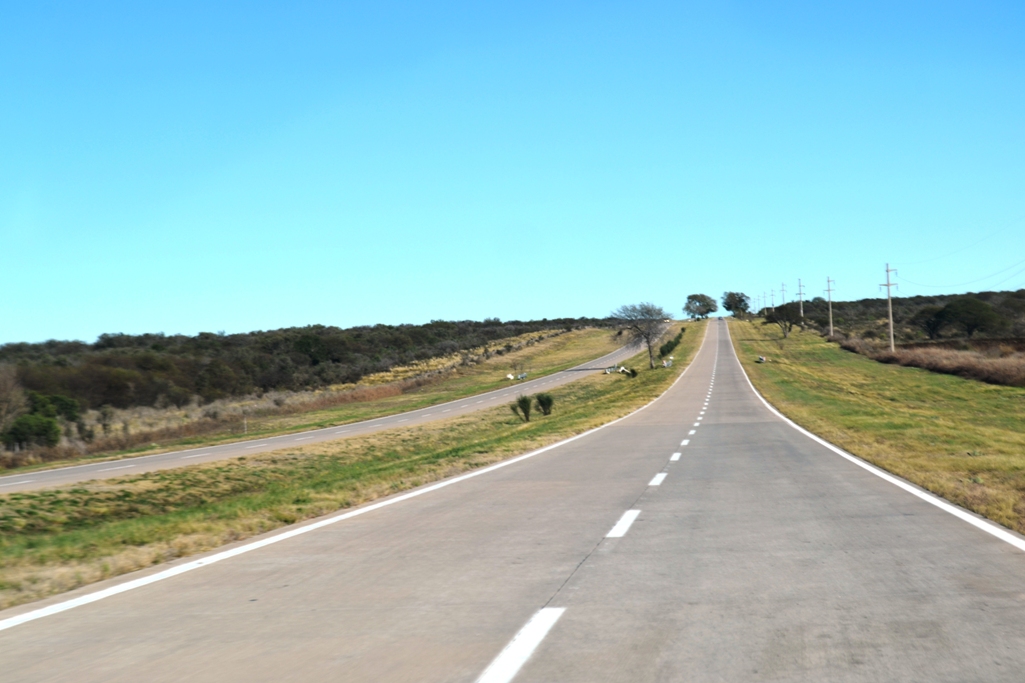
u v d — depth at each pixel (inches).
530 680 179.5
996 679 172.7
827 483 526.0
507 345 5477.4
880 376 2684.5
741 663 187.0
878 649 194.4
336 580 289.0
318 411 2544.3
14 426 1641.2
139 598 273.6
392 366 4372.5
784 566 289.6
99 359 2962.6
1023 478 507.2
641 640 206.7
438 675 184.1
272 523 440.8
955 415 1396.4
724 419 1295.5
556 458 770.8
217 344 4532.5
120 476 1021.2
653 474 606.2
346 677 184.2
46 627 239.3
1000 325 4665.4
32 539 454.0
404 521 422.3
